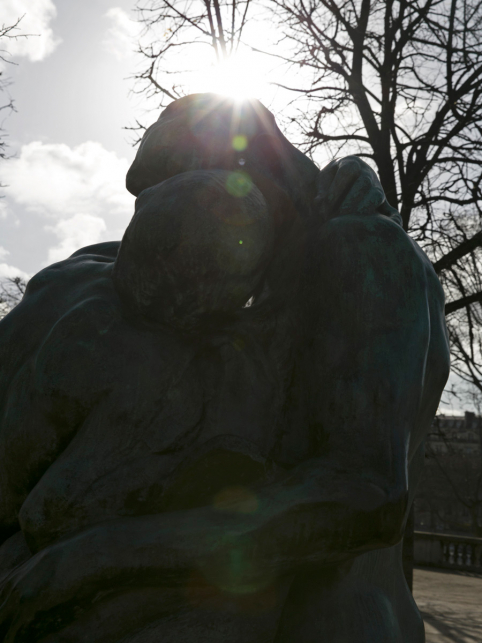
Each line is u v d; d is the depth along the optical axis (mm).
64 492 889
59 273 1118
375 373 886
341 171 1031
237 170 1016
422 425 1052
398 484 847
